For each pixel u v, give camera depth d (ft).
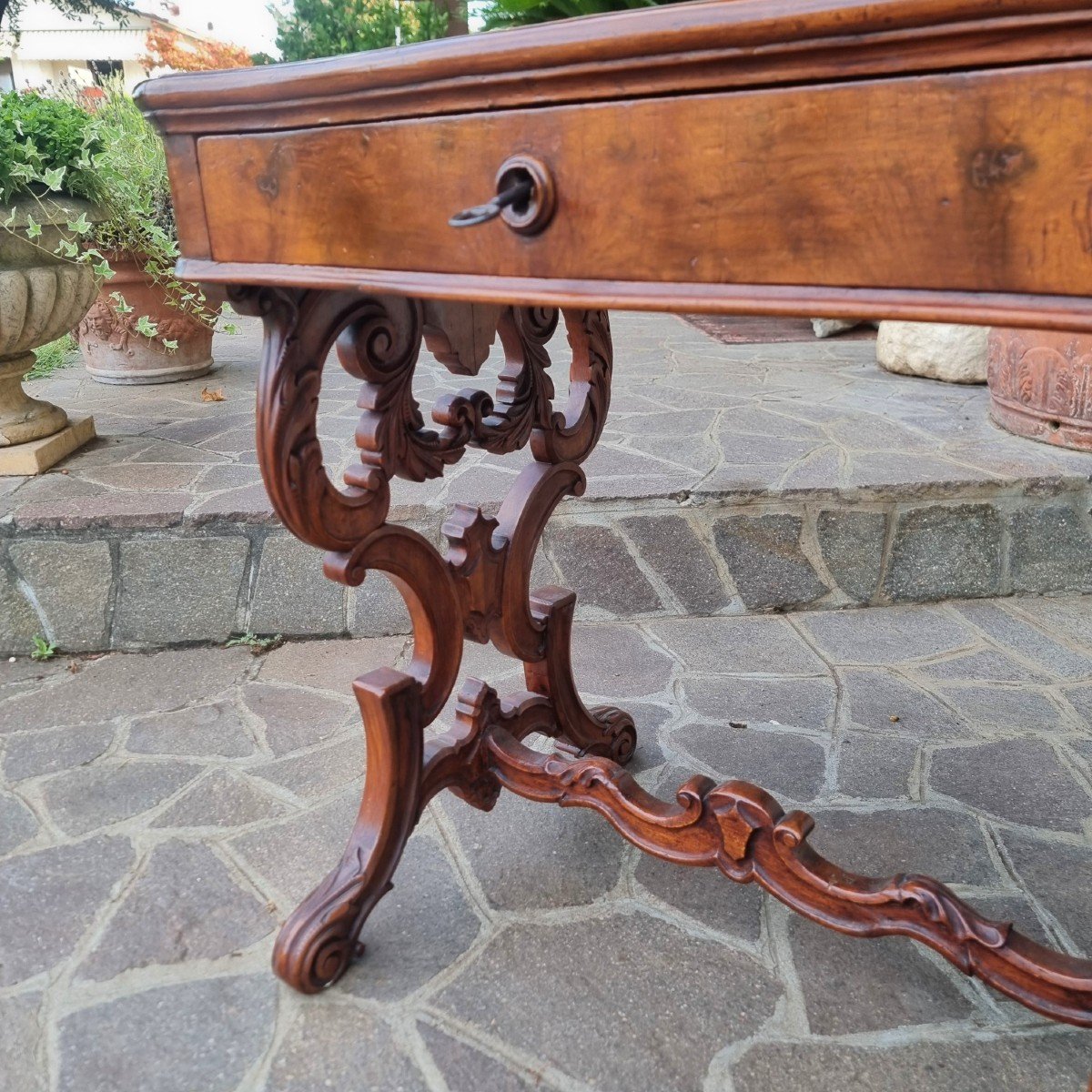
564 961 3.18
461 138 2.03
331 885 3.11
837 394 8.66
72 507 5.64
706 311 1.81
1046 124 1.45
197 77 2.36
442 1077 2.74
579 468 3.75
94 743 4.56
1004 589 6.05
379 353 2.85
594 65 1.80
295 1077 2.74
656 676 5.16
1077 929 3.28
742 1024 2.92
